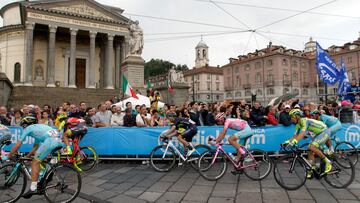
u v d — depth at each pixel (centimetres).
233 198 555
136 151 900
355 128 1002
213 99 8731
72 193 538
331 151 696
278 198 552
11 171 545
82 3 4391
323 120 752
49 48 4138
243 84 7494
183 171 786
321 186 634
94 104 3494
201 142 897
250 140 899
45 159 583
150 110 1285
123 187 640
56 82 4475
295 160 626
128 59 2239
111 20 4556
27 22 4022
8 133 780
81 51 4919
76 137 818
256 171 690
